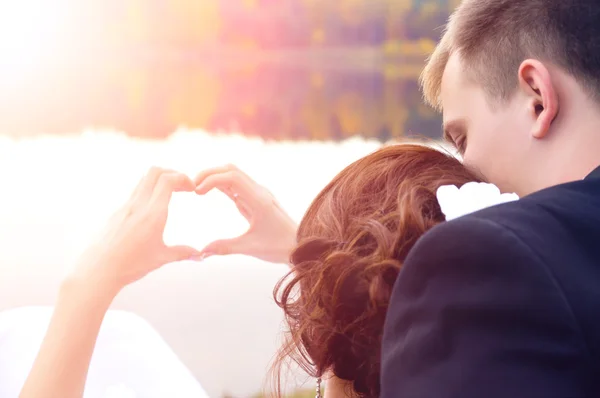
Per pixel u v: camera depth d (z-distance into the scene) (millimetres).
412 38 27562
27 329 1416
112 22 29016
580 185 717
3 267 3305
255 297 3115
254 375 2373
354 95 15523
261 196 1363
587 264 627
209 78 20016
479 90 836
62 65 21953
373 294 794
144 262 1122
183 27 30375
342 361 851
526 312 595
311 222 938
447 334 625
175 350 2543
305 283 883
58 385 995
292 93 16188
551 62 776
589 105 761
